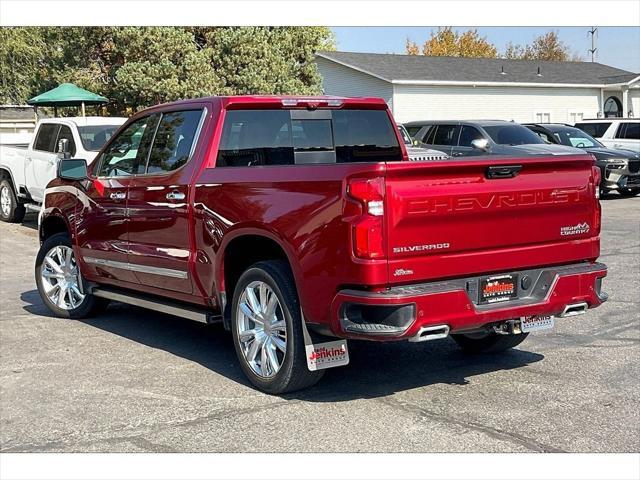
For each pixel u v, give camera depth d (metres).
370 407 4.97
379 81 30.70
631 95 38.12
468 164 4.66
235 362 6.11
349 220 4.51
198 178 5.76
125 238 6.62
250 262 5.74
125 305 8.45
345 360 5.06
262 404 5.07
